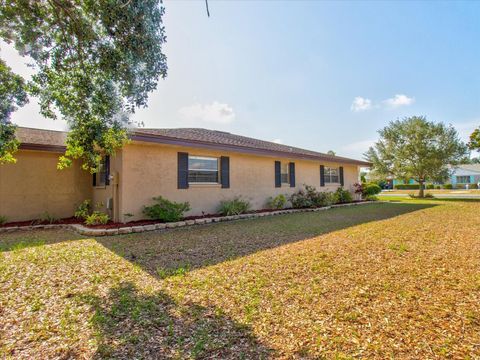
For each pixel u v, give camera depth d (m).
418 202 15.84
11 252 4.88
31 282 3.43
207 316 2.55
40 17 4.46
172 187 8.54
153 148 8.17
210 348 2.07
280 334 2.24
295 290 3.10
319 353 1.99
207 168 9.70
